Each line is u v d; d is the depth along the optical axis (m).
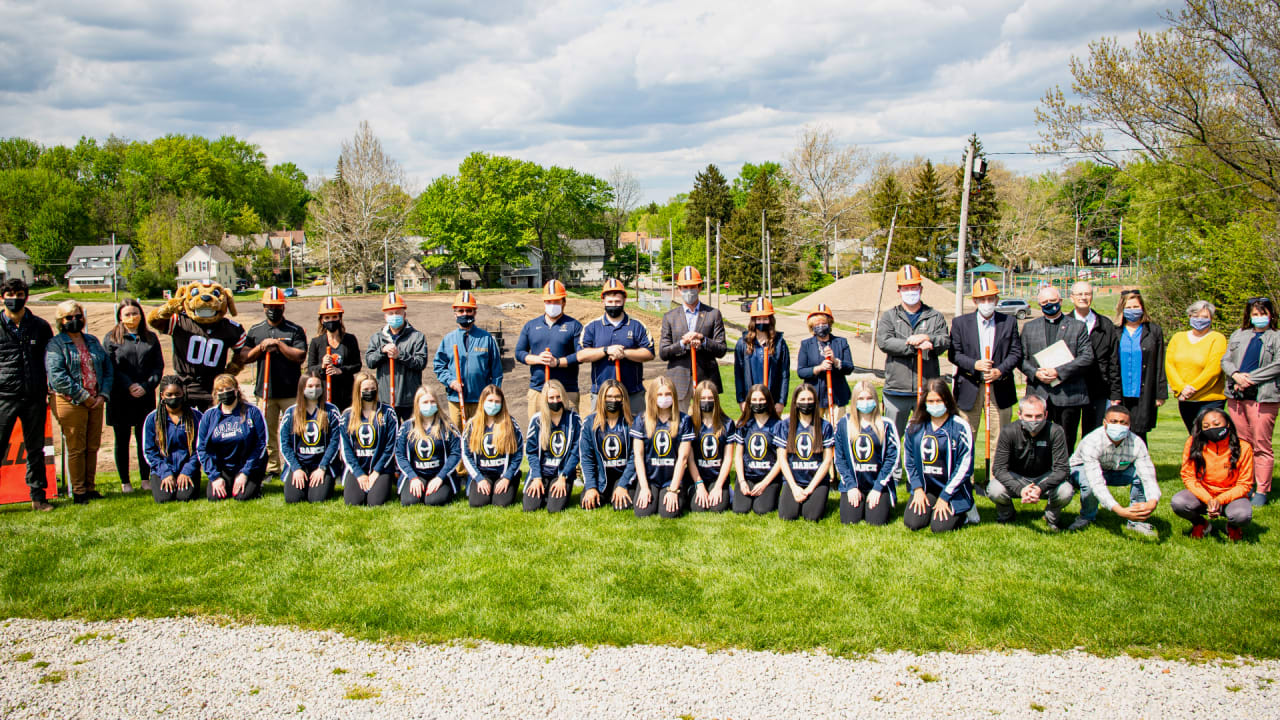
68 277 73.69
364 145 57.22
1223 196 26.09
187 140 90.50
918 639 4.62
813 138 65.00
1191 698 4.04
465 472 7.55
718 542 6.13
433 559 5.82
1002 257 65.75
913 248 62.22
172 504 7.25
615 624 4.82
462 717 3.93
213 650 4.60
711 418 6.92
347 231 58.22
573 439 7.10
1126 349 7.03
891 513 6.72
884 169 80.94
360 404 7.21
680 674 4.31
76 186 83.00
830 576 5.45
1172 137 24.47
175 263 69.88
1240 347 6.94
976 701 4.04
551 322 7.95
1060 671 4.30
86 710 4.00
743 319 46.50
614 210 87.69
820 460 6.75
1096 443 6.09
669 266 83.75
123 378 7.59
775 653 4.53
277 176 112.31
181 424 7.39
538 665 4.42
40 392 7.04
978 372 7.15
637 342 7.86
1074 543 5.98
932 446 6.24
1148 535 6.07
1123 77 23.50
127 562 5.78
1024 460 6.23
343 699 4.10
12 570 5.62
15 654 4.57
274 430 8.49
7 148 91.50
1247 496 5.91
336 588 5.34
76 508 7.14
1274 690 4.10
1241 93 22.30
